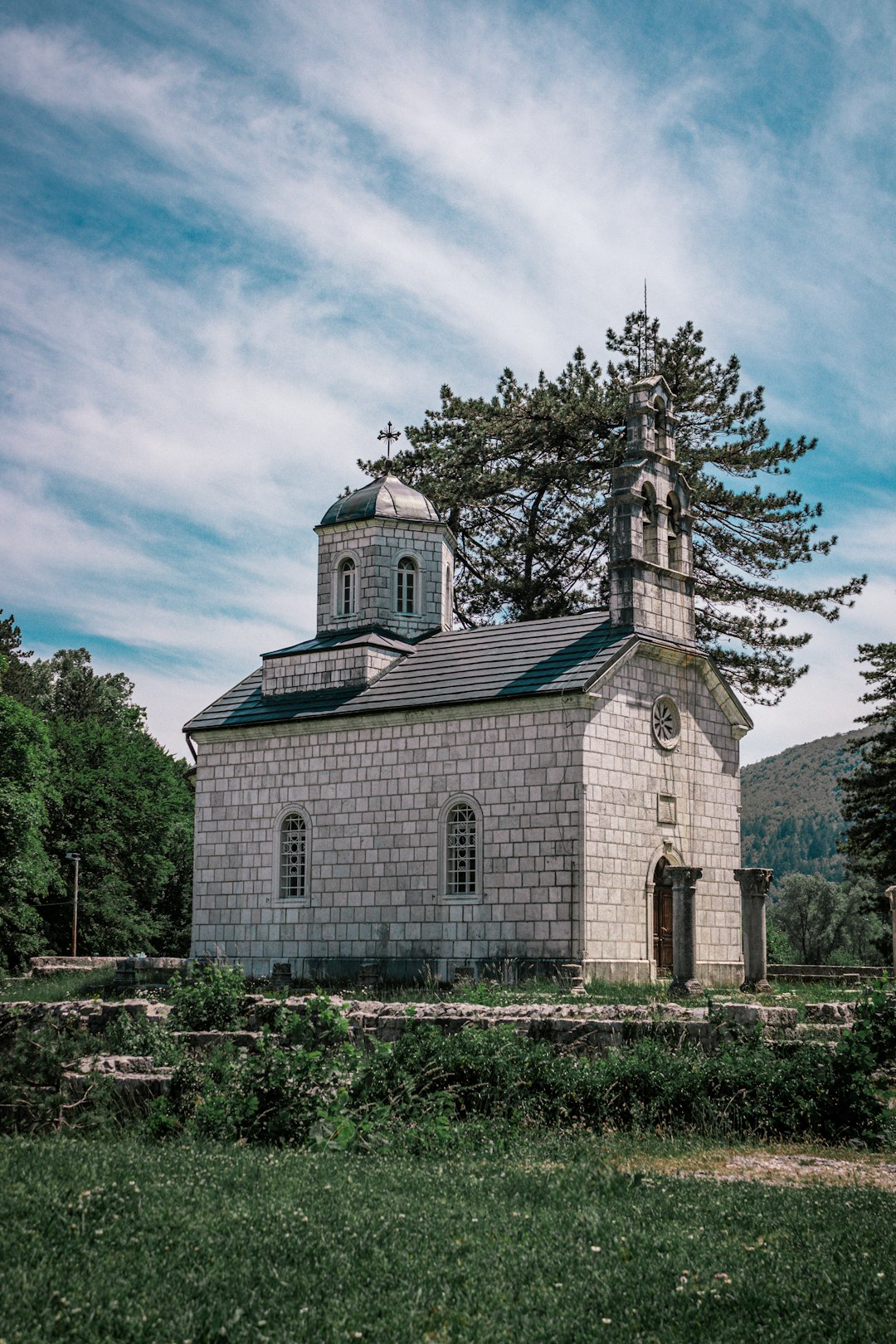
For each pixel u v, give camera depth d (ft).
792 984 118.11
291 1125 45.83
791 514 176.04
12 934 189.57
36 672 327.47
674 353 185.06
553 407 180.86
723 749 133.28
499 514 193.06
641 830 119.34
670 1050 54.65
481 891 117.50
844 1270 30.86
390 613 146.51
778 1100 48.73
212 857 139.23
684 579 130.21
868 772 188.55
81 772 237.86
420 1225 33.78
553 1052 54.29
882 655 189.37
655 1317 28.04
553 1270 30.91
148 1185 36.32
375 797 127.03
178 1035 62.54
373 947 124.67
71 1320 26.76
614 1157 44.09
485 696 118.73
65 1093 46.83
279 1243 31.68
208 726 140.15
